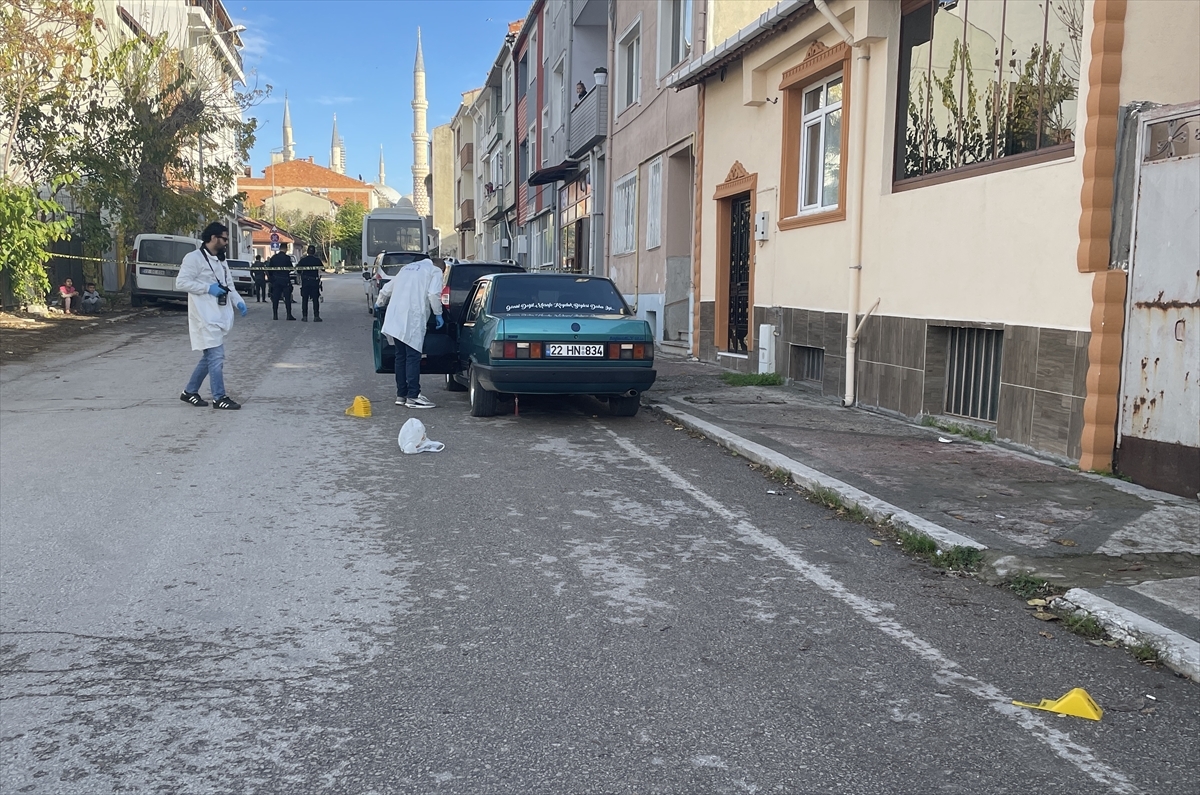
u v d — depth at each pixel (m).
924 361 9.04
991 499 6.13
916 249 9.20
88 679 3.54
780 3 10.98
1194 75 6.80
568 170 26.06
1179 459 6.29
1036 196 7.47
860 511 5.98
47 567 4.79
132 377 12.46
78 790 2.80
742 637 4.03
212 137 39.09
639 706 3.38
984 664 3.80
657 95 17.30
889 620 4.26
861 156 10.07
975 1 8.48
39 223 18.19
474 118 54.34
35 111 21.25
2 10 18.62
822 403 10.54
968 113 8.66
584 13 24.14
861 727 3.25
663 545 5.35
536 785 2.86
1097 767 3.02
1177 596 4.38
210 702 3.37
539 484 6.81
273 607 4.30
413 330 10.25
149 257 25.08
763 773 2.94
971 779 2.93
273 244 61.56
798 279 11.79
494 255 47.25
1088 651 3.96
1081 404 7.02
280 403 10.52
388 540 5.36
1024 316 7.64
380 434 8.70
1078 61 7.27
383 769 2.94
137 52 25.92
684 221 17.05
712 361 14.80
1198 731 3.27
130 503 6.06
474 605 4.36
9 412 9.63
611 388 9.06
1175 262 6.27
